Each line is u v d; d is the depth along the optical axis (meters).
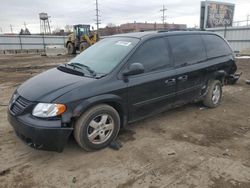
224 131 4.54
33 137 3.29
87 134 3.60
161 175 3.19
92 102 3.53
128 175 3.20
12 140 4.15
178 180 3.10
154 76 4.31
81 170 3.31
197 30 5.54
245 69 12.54
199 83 5.25
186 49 5.01
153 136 4.30
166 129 4.59
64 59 21.75
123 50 4.26
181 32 5.09
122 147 3.90
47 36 45.00
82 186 3.00
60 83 3.67
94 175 3.20
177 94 4.79
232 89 7.84
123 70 3.98
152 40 4.48
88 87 3.58
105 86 3.71
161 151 3.79
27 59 22.58
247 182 3.06
